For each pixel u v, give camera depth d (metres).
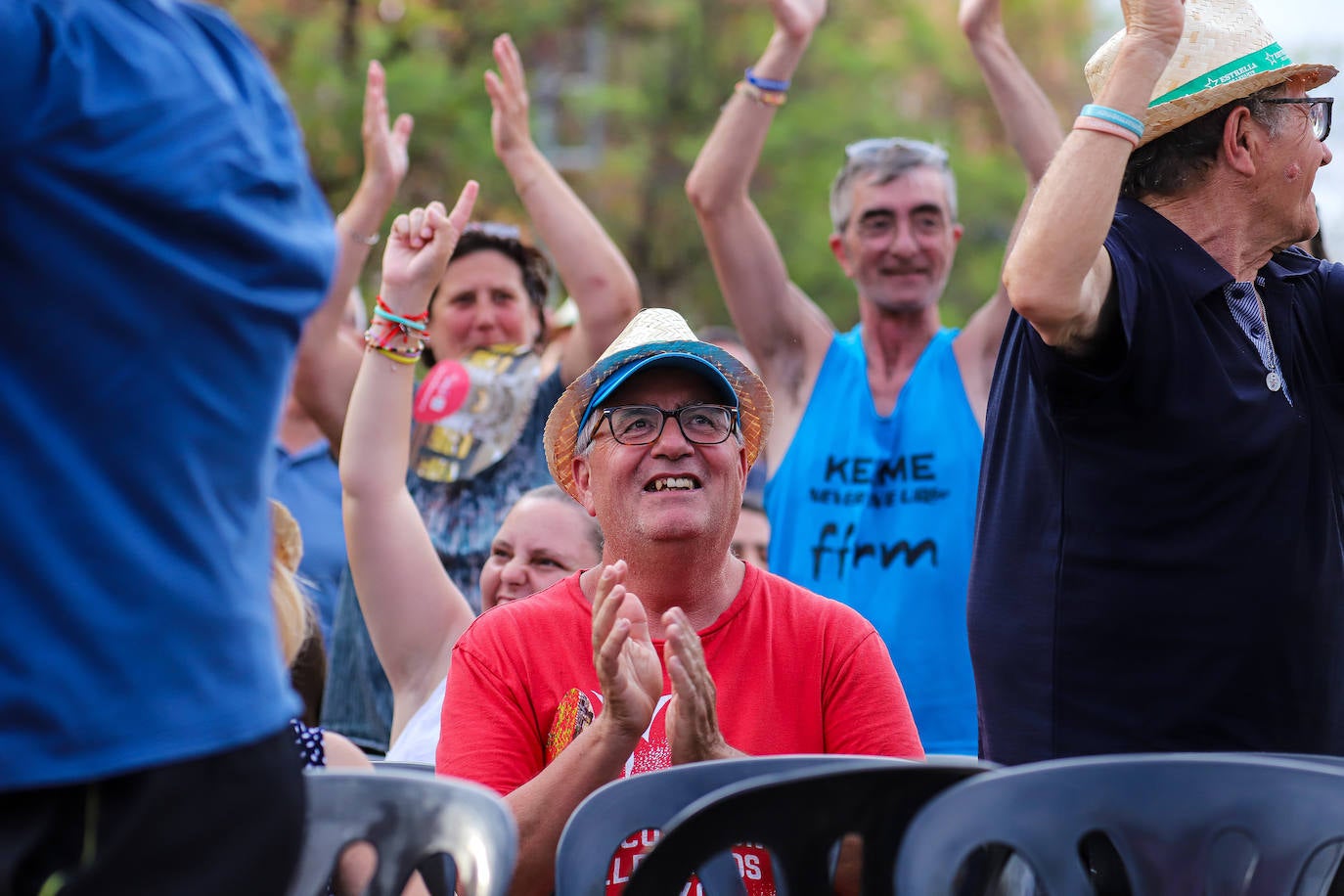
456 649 6.09
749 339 10.87
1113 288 5.59
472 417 9.54
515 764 5.75
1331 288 6.29
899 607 9.35
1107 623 5.79
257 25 26.20
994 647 6.07
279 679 3.28
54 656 2.85
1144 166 6.05
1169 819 4.18
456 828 4.14
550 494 8.02
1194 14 5.94
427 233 7.31
